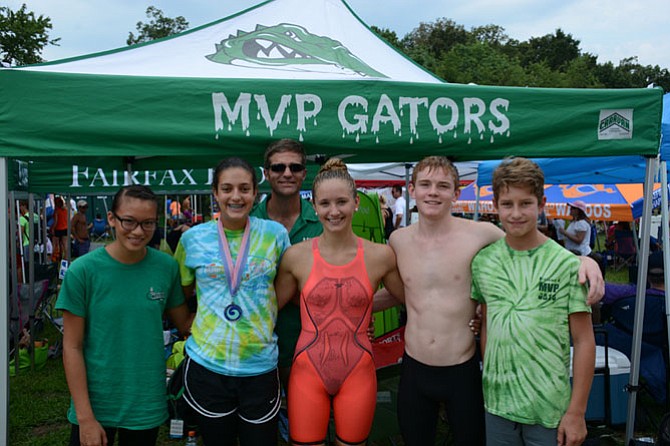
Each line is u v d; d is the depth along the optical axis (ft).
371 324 8.83
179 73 10.85
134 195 7.55
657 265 14.75
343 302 8.14
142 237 7.63
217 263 7.94
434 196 8.26
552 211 42.09
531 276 7.63
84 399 7.59
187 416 8.29
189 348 8.05
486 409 7.89
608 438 12.87
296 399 8.18
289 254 8.46
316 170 24.73
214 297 7.95
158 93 9.68
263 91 10.03
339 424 8.16
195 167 16.78
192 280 8.39
